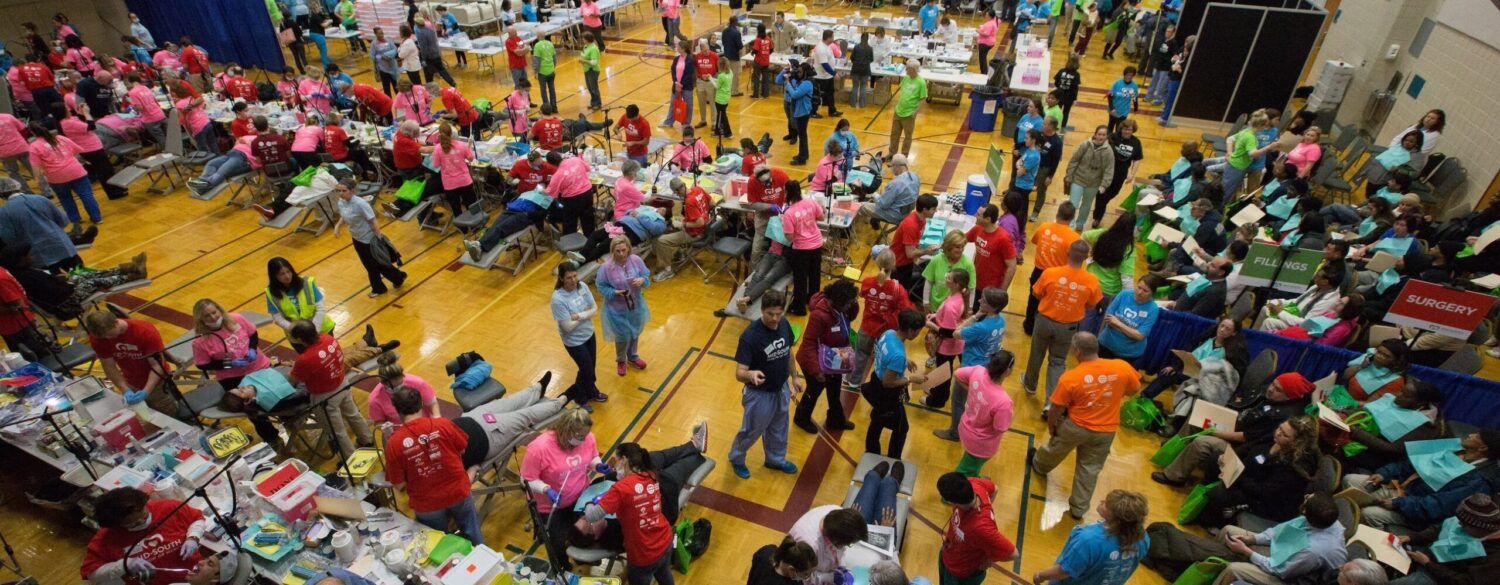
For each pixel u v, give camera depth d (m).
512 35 15.47
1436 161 10.63
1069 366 7.95
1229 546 5.20
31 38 16.23
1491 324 8.53
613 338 7.36
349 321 8.64
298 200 10.12
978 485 4.32
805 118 13.10
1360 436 5.92
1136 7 21.45
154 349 5.98
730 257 9.45
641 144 11.34
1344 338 6.92
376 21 18.58
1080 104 16.53
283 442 6.47
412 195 10.59
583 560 4.69
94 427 5.44
